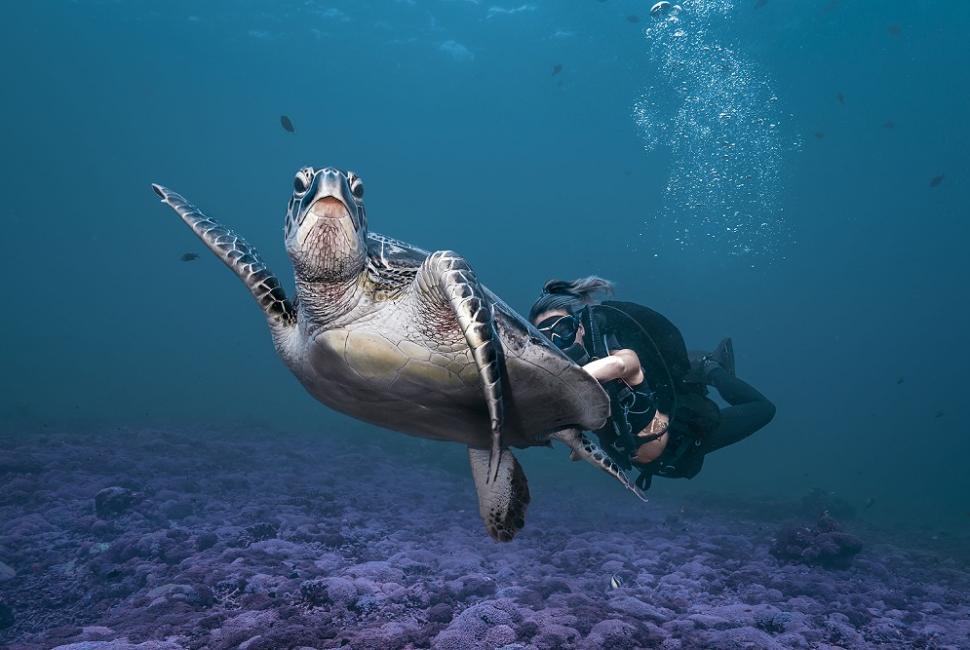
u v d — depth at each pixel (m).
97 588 4.82
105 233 70.44
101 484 8.11
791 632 4.37
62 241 69.19
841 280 68.50
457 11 46.66
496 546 7.00
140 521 6.62
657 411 3.74
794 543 7.54
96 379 38.78
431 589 4.67
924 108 44.25
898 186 53.16
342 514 8.03
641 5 41.81
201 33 49.69
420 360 2.20
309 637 3.44
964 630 4.99
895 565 8.30
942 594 6.68
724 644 3.81
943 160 48.78
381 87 60.75
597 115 60.44
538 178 75.25
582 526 9.41
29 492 7.66
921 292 65.38
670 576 5.91
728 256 72.69
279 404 34.09
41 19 46.25
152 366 49.47
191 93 59.38
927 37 37.09
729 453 38.06
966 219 54.31
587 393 2.53
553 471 19.03
